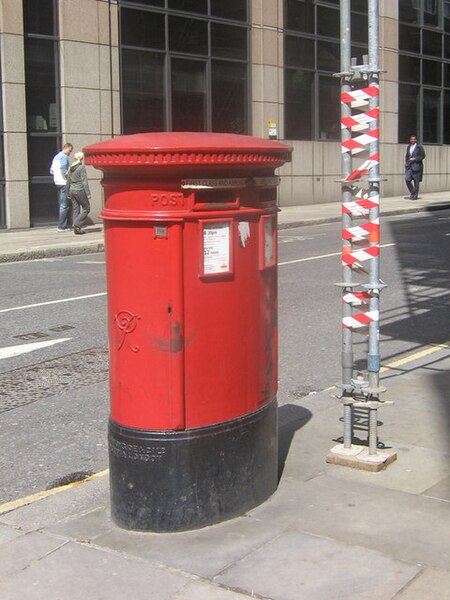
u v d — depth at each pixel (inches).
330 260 555.5
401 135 1175.6
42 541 153.6
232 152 144.8
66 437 227.8
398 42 1143.6
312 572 137.2
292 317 375.2
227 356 155.0
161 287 148.2
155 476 153.3
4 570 142.7
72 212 767.7
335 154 1056.8
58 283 477.4
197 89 879.7
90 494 186.9
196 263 149.2
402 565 138.6
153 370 151.1
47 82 748.6
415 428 210.2
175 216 145.6
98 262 579.2
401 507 162.4
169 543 150.4
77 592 134.6
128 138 149.0
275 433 170.6
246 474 160.2
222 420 156.0
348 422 189.3
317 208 978.7
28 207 741.9
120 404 156.3
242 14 922.7
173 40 845.8
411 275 485.4
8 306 406.3
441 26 1231.5
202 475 154.6
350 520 156.7
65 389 269.3
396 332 345.7
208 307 151.5
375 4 167.8
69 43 749.9
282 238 707.4
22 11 713.6
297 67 995.3
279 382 274.7
